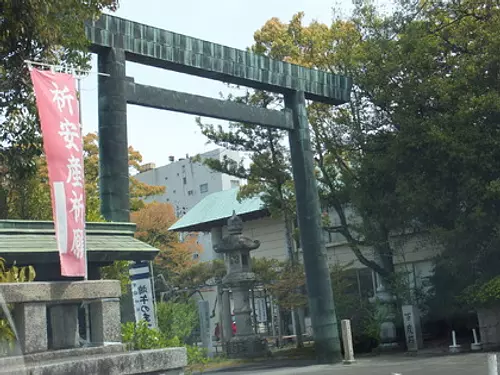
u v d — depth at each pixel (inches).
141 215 1583.4
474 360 652.1
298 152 802.2
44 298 274.4
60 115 318.3
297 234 1138.0
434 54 860.6
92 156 1254.3
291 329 1439.5
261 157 1060.5
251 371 788.6
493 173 791.7
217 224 1531.7
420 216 866.8
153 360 288.5
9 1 363.9
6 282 278.5
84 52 434.0
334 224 1269.7
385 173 885.2
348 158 983.0
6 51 386.0
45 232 374.6
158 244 1606.8
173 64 674.8
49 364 250.4
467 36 844.0
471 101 772.6
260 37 1034.7
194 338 976.3
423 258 1120.2
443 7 864.3
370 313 975.0
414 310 875.4
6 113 403.5
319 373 657.6
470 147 778.2
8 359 171.9
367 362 758.5
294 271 1098.1
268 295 1299.2
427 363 671.8
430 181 829.2
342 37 978.1
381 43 882.1
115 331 302.5
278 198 1087.6
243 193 1146.0
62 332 289.1
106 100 611.2
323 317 770.8
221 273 1370.6
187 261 1614.2
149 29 651.5
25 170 417.4
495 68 792.9
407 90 840.3
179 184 2374.5
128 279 550.3
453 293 928.3
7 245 347.9
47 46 395.9
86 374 260.4
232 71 727.1
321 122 973.8
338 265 1131.3
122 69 621.3
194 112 688.4
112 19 622.2
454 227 830.5
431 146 807.1
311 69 824.3
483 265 834.2
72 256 298.8
